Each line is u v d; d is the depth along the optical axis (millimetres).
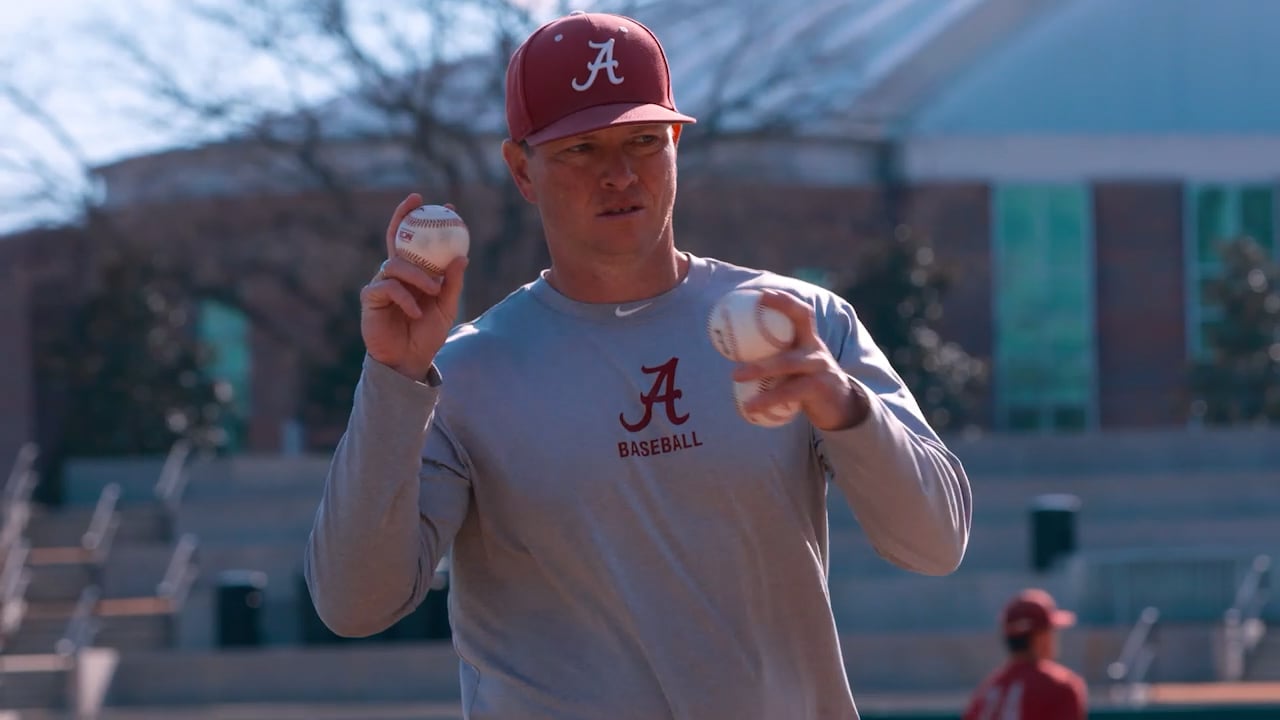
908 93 40281
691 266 3318
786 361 2656
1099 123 41156
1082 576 21688
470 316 26703
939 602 22047
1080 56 41375
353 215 27266
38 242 33188
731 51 30047
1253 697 18891
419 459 2941
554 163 3135
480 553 3254
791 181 32688
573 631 3172
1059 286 40125
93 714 20359
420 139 25969
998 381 39688
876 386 3221
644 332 3188
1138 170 40375
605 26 3186
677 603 3105
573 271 3227
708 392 3125
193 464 28719
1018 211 39750
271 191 27781
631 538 3113
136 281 32188
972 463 27562
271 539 26609
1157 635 20688
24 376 33562
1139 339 40375
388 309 2924
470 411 3186
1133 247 40375
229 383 38031
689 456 3094
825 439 2848
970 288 39344
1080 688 8703
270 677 21078
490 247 26438
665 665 3094
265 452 37781
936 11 41562
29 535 27516
